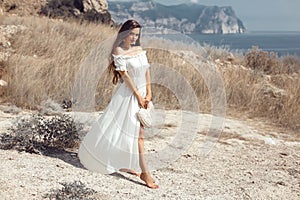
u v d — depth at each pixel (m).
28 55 13.77
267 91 12.52
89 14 26.19
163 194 5.61
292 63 18.39
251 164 7.36
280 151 8.34
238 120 10.45
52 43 14.83
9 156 6.27
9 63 11.55
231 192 5.94
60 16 26.14
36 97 10.24
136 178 6.15
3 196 4.90
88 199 5.05
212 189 5.99
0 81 10.68
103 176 6.00
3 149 6.62
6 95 10.40
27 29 16.67
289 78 14.91
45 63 11.80
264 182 6.50
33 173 5.68
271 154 8.06
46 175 5.68
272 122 10.60
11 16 20.72
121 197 5.30
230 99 11.56
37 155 6.52
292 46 62.66
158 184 6.04
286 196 6.03
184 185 6.07
